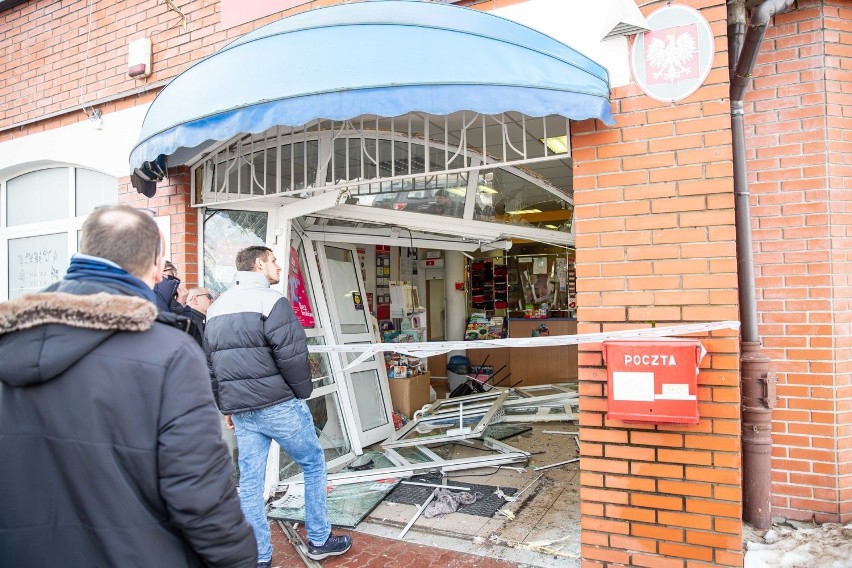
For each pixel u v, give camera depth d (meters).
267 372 3.08
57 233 5.65
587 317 3.05
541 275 9.75
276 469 4.38
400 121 4.15
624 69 3.01
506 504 3.96
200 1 4.63
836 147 3.43
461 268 9.06
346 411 5.24
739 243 3.43
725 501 2.75
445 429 5.88
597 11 3.12
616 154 3.02
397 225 4.76
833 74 3.44
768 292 3.54
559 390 7.48
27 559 1.43
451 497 3.98
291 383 3.12
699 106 2.86
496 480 4.44
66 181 5.60
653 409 2.79
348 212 4.50
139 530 1.42
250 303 3.10
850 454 3.38
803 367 3.44
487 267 10.05
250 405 3.07
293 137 4.36
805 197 3.46
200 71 3.39
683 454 2.83
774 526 3.38
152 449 1.42
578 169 3.09
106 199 5.34
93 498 1.40
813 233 3.44
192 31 4.66
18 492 1.43
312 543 3.29
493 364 8.68
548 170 6.01
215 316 3.15
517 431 5.78
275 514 3.88
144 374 1.43
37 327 1.38
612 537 2.97
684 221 2.88
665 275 2.91
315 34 3.02
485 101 2.72
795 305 3.47
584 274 3.07
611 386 2.87
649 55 2.96
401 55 2.81
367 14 3.07
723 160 2.81
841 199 3.44
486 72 2.73
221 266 4.63
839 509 3.35
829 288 3.39
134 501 1.42
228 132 3.03
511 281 9.92
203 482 1.43
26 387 1.43
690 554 2.81
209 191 4.52
